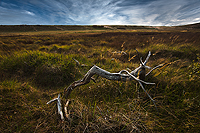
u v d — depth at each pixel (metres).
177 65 3.71
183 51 5.36
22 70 3.58
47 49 7.52
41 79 3.29
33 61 3.83
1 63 3.72
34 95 2.41
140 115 1.79
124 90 2.41
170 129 1.57
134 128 1.54
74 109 1.91
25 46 9.52
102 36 19.23
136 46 8.10
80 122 1.64
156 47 6.12
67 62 3.92
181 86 2.37
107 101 2.22
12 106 1.96
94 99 2.27
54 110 1.93
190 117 1.72
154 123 1.66
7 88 2.32
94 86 2.66
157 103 2.00
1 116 1.76
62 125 1.61
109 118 1.71
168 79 2.55
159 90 2.37
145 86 2.50
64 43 11.88
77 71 3.73
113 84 2.63
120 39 13.49
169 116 1.77
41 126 1.66
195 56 4.81
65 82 3.36
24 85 2.74
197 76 2.42
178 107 1.91
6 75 3.29
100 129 1.54
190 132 1.50
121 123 1.62
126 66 3.89
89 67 4.09
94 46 9.18
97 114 1.81
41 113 1.89
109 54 5.79
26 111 1.89
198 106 1.82
